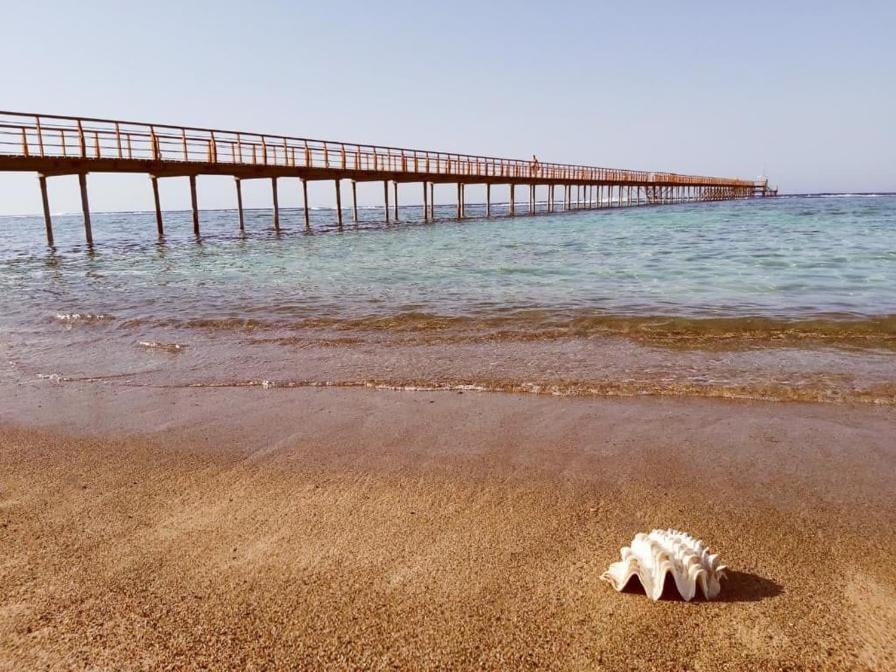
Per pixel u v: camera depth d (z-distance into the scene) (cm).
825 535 257
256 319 785
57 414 440
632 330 678
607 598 213
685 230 2548
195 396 478
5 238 3478
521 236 2319
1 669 182
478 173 3475
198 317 809
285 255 1731
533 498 294
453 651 188
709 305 823
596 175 4684
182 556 246
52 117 1659
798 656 184
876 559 238
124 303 947
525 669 179
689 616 203
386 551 248
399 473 327
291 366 563
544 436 377
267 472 332
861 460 334
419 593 218
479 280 1118
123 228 4719
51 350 654
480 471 327
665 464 333
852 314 739
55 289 1141
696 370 520
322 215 6256
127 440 385
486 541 254
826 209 4578
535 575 228
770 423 394
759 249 1653
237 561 242
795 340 623
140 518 280
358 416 422
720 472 321
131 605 213
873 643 189
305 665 183
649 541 227
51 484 321
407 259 1529
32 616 207
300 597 216
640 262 1378
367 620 203
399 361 572
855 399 438
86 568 238
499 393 467
